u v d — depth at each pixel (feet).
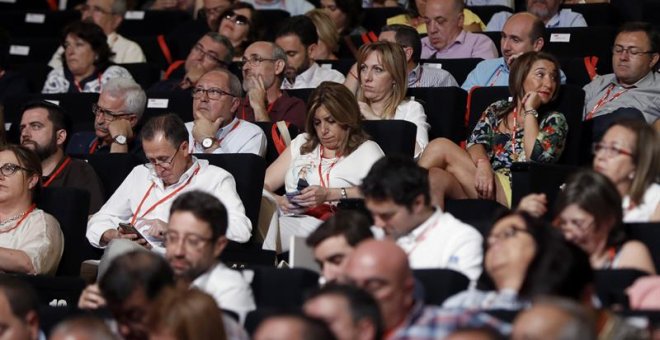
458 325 29.43
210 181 45.11
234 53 63.93
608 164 37.01
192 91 57.98
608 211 33.78
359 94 53.62
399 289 29.91
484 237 35.83
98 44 65.72
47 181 49.34
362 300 27.81
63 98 60.08
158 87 63.46
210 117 51.44
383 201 35.09
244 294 34.94
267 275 35.50
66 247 44.80
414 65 58.34
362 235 33.68
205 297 30.09
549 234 30.94
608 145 37.17
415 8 71.26
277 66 56.03
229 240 43.60
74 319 28.43
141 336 31.07
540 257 30.60
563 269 30.45
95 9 71.97
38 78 67.92
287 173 48.01
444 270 33.01
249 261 43.47
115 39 70.90
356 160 46.83
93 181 49.37
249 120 55.11
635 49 53.21
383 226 35.53
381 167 35.35
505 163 48.67
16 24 77.25
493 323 29.19
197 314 29.76
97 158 50.19
